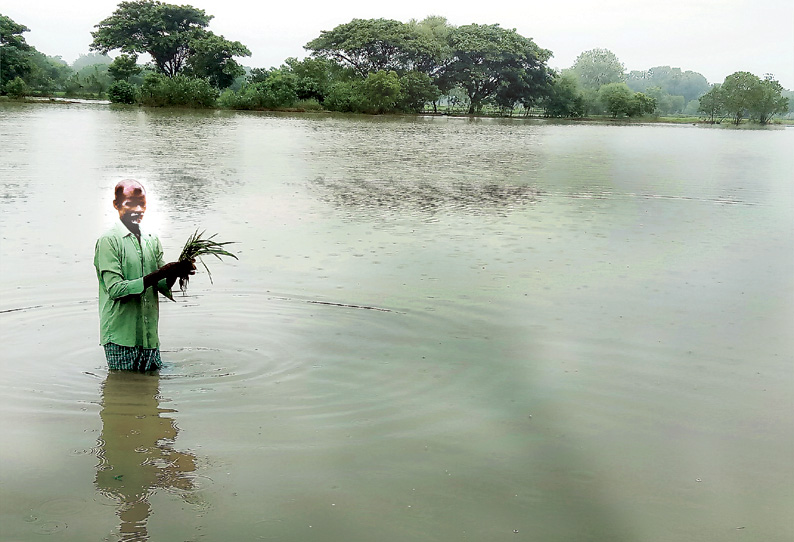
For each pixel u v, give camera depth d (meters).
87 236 10.02
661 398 5.18
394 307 7.27
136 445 4.29
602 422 4.78
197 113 55.31
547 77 92.44
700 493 3.91
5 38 79.56
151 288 5.61
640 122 91.00
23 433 4.43
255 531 3.41
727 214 13.50
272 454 4.21
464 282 8.24
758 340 6.48
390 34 83.69
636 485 3.97
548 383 5.43
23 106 54.66
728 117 104.81
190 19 90.25
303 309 7.14
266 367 5.66
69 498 3.67
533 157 27.12
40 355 5.82
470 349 6.14
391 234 10.95
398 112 79.75
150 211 12.33
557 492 3.87
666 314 7.22
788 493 3.92
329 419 4.72
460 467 4.11
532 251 9.95
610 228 11.80
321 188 16.03
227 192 14.88
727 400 5.18
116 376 5.43
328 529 3.45
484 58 87.81
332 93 72.00
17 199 12.82
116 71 78.94
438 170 20.94
